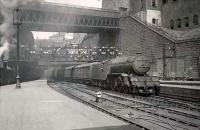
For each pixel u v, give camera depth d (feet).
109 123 34.27
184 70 128.67
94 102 58.65
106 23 189.98
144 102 57.11
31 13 171.73
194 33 147.64
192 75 123.03
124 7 206.69
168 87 72.79
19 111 44.34
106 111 44.01
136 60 79.20
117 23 192.03
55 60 195.83
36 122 35.04
